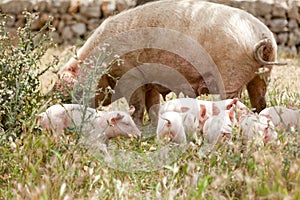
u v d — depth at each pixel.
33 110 17.41
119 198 13.01
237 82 19.14
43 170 14.11
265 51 18.86
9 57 17.20
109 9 42.97
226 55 18.86
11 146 14.79
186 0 19.95
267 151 13.86
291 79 28.86
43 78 26.59
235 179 13.38
